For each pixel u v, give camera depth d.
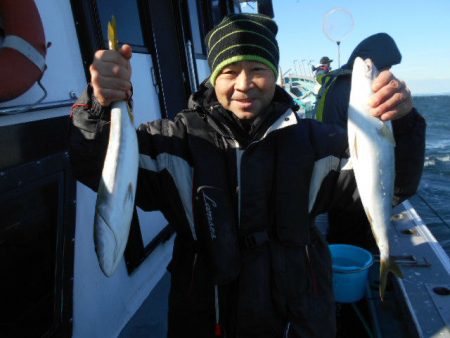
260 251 1.44
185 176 1.49
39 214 1.74
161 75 3.70
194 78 4.36
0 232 1.51
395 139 1.40
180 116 1.62
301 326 1.44
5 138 1.55
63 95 2.06
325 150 1.51
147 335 2.42
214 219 1.39
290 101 1.56
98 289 2.29
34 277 1.72
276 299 1.44
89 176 1.35
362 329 2.50
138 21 3.28
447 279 2.45
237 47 1.37
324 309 1.49
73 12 2.22
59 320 1.89
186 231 1.52
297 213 1.44
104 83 1.16
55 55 2.03
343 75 3.37
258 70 1.41
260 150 1.46
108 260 1.17
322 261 1.57
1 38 1.62
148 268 3.01
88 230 2.21
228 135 1.48
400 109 1.27
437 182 10.14
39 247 1.75
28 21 1.61
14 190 1.57
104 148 1.29
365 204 1.47
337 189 1.55
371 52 3.36
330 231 3.67
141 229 3.03
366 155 1.43
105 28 2.69
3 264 1.53
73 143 1.29
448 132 21.38
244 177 1.44
